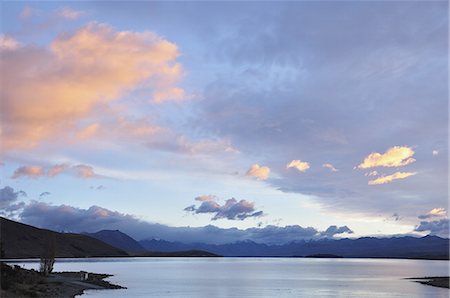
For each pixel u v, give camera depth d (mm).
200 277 119688
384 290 83312
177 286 86312
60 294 55688
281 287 88250
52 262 80812
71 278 79188
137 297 59781
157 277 114688
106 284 76312
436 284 96500
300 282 104062
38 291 53594
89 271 133625
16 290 50656
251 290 80125
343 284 98438
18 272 65250
